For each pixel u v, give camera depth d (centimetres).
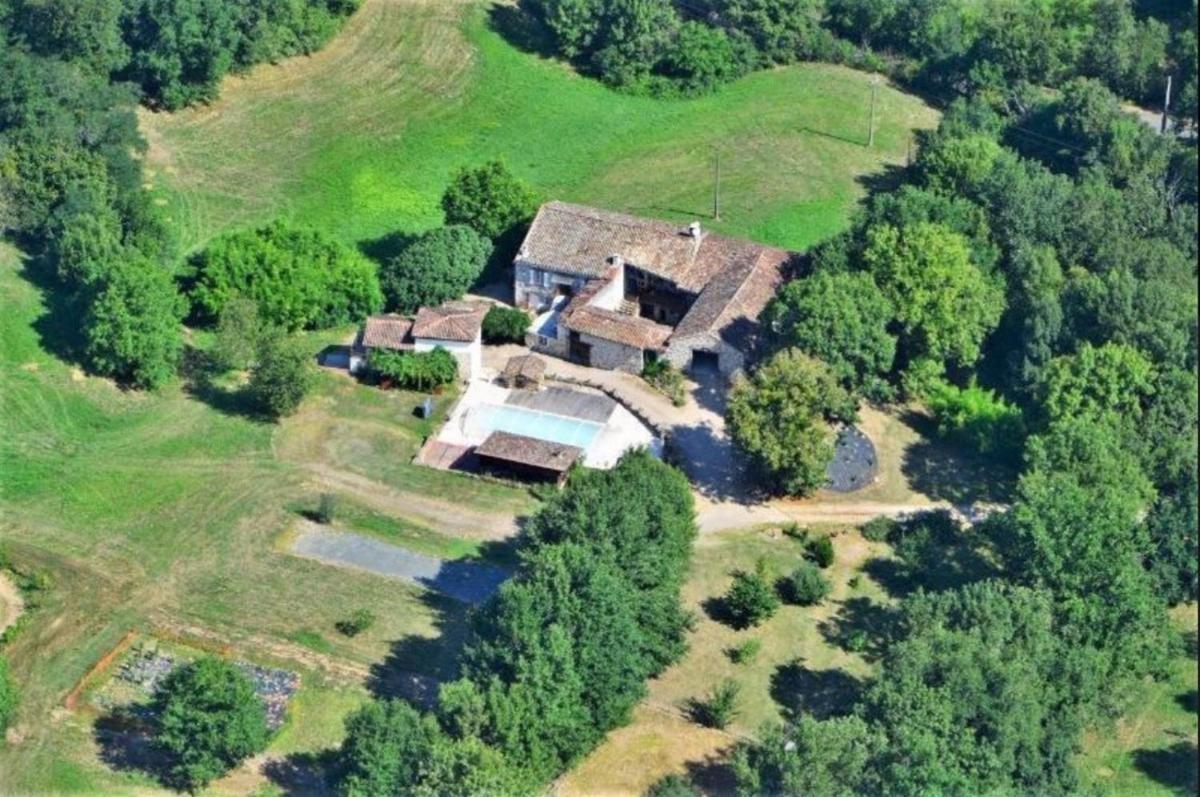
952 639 9906
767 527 12275
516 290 14900
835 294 13062
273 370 13025
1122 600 10606
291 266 14075
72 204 14350
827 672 10950
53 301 13988
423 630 11056
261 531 11944
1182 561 11244
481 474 12675
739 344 13638
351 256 14462
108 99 15488
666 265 14625
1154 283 13075
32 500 12125
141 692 10462
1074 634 10550
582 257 14700
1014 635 10294
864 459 13000
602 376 13938
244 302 13600
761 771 9375
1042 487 11044
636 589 10506
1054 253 14062
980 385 13700
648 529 10931
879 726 9525
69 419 12950
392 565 11688
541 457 12544
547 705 9569
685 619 10769
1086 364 12344
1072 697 10162
